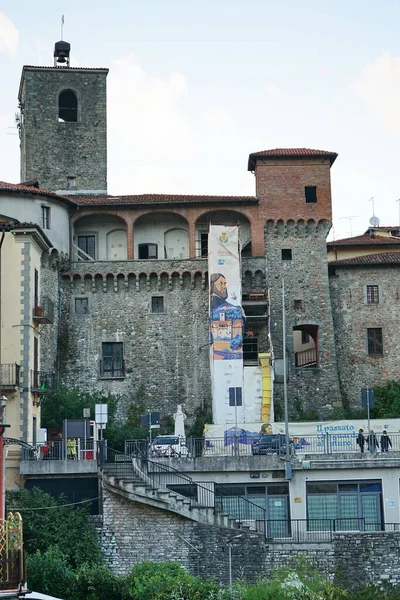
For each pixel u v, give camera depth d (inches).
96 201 3361.2
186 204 3356.3
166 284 3312.0
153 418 2783.0
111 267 3299.7
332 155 3405.5
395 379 3314.5
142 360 3260.3
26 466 2278.5
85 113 3641.7
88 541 2078.0
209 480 2352.4
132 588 1888.5
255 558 2107.5
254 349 3277.6
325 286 3344.0
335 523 2246.6
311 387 3260.3
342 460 2358.5
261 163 3403.1
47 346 3164.4
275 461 2358.5
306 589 1878.7
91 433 2428.6
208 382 3243.1
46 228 3203.7
